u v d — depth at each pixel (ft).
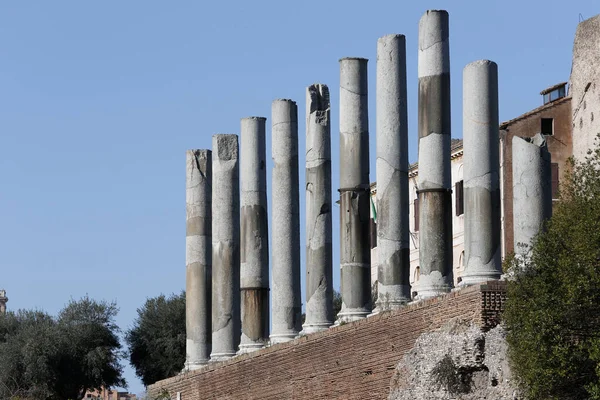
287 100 260.42
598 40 317.22
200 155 295.07
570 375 180.45
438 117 215.92
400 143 227.20
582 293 181.37
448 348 198.49
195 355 288.51
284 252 256.93
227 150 283.18
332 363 228.84
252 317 267.18
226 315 278.46
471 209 205.36
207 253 291.79
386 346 214.28
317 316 246.06
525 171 199.11
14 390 382.22
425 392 202.28
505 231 314.35
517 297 187.21
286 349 243.60
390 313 214.07
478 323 194.90
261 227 269.85
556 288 184.03
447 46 217.77
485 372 195.31
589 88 319.06
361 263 235.81
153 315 399.65
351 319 233.96
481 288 195.11
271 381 248.73
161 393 291.99
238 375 261.03
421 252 215.72
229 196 281.54
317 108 250.78
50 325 394.73
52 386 382.83
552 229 190.49
